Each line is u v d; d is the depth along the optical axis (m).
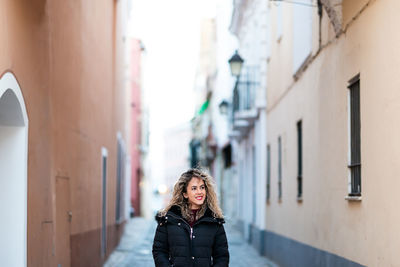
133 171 43.97
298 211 14.71
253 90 21.98
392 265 7.76
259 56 21.41
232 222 32.75
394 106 7.67
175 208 6.23
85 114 13.26
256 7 22.30
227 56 33.66
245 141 26.64
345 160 10.30
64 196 10.84
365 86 8.99
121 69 24.06
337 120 10.85
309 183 13.38
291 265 15.41
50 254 9.65
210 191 6.21
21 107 7.93
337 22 10.52
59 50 10.27
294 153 15.48
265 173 20.69
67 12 10.95
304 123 14.05
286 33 16.64
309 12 13.30
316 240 12.56
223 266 6.16
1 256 8.08
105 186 17.41
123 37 25.12
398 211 7.54
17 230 8.12
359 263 9.33
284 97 17.05
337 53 10.82
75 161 12.02
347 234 10.09
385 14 8.04
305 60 13.72
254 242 22.23
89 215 13.90
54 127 9.99
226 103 27.22
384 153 8.08
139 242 23.95
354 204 9.66
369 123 8.77
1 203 8.14
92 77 14.35
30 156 8.55
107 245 17.80
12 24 7.40
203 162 50.09
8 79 7.25
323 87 12.00
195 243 6.08
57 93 10.18
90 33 13.89
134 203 44.16
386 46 7.99
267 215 20.08
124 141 28.00
